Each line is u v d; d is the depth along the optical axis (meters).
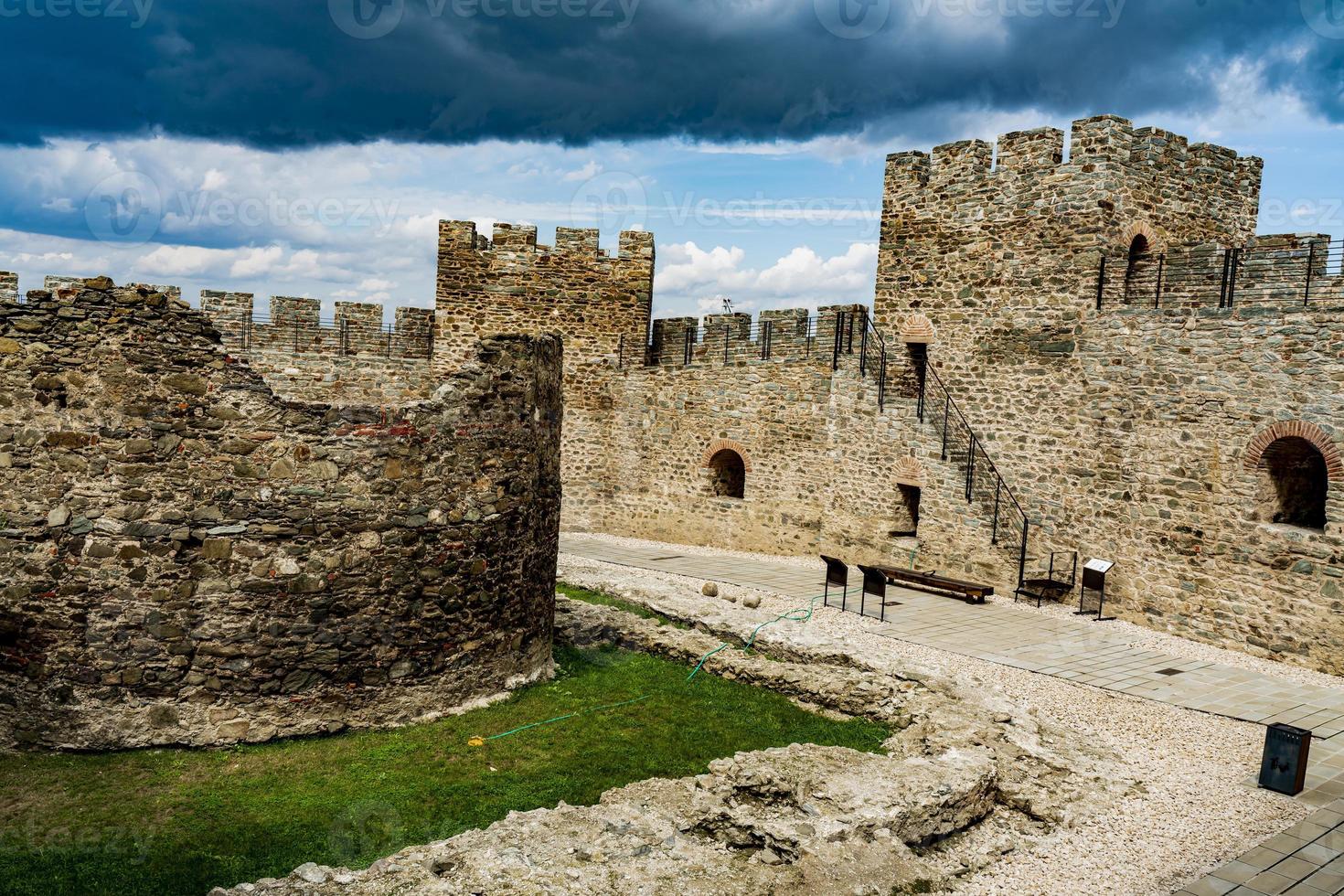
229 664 9.56
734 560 22.52
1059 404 17.66
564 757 9.95
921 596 18.05
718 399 24.52
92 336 9.22
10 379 9.14
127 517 9.27
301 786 8.84
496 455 11.21
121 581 9.27
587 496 26.98
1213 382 15.18
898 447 20.52
